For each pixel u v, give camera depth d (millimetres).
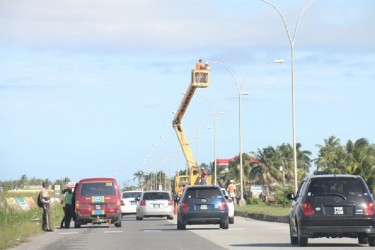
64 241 46156
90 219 65125
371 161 179500
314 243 41281
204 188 57875
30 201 94312
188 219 57250
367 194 37219
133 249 38219
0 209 63188
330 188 37312
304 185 38719
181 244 41281
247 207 105250
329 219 36875
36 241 46562
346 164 184750
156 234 52344
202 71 112000
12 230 49344
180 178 122000
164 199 83188
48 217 59812
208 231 55531
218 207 57469
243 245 40125
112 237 49781
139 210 83438
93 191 65500
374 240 37812
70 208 66625
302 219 37219
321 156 197375
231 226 64500
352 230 36812
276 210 86188
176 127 120812
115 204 65562
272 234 51188
